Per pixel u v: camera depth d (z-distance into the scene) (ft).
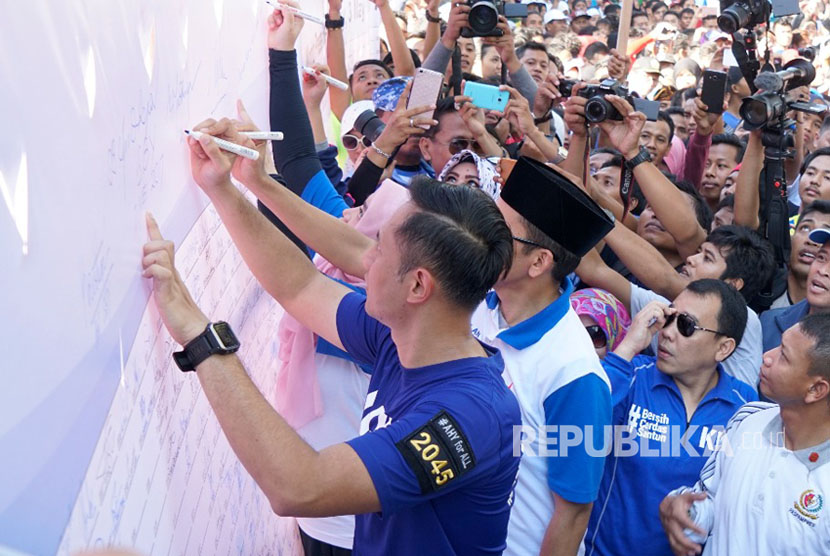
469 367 5.00
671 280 9.96
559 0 35.24
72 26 3.73
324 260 7.72
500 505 5.17
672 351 7.93
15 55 3.15
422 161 11.76
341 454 4.56
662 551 7.77
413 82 10.12
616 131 10.79
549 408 6.53
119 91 4.36
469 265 4.82
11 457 2.98
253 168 6.36
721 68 24.53
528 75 14.08
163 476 5.12
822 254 9.45
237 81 7.32
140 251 4.74
